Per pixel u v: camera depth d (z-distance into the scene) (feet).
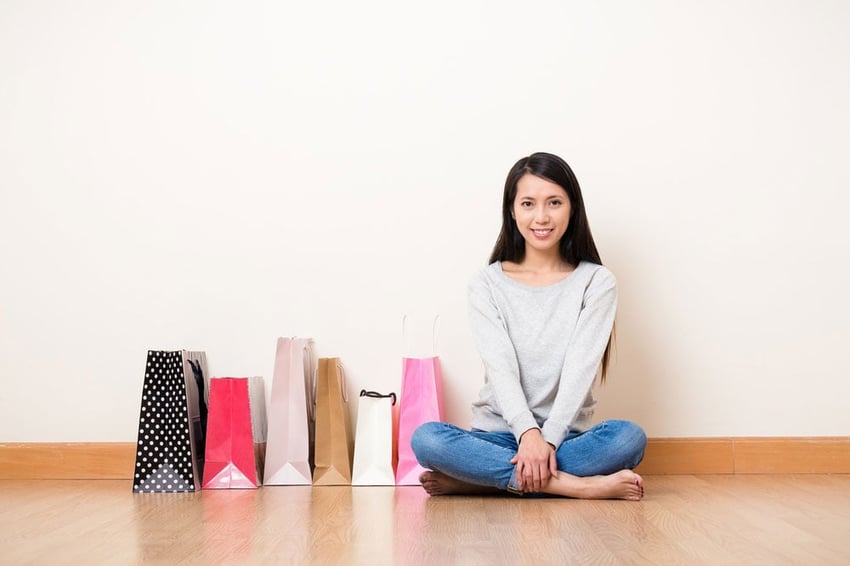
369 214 8.95
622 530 5.55
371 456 8.20
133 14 9.17
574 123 8.89
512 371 7.39
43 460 8.91
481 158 8.91
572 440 7.01
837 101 8.87
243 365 8.95
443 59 8.98
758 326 8.79
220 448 8.09
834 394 8.74
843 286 8.80
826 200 8.82
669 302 8.80
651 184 8.86
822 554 4.82
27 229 9.12
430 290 8.88
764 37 8.89
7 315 9.09
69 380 9.02
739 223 8.82
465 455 6.95
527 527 5.69
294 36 9.08
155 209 9.07
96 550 5.19
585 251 7.88
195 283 9.01
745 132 8.86
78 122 9.16
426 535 5.46
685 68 8.90
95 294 9.05
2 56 9.23
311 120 9.03
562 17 8.95
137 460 7.91
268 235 8.99
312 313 8.93
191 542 5.39
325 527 5.83
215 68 9.11
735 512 6.25
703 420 8.73
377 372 8.87
